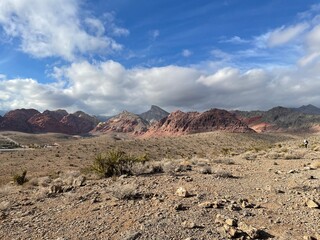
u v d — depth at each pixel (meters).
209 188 11.64
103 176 16.44
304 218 8.05
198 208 8.87
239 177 14.30
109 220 8.38
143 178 14.28
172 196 10.34
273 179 13.54
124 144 84.06
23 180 21.66
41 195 12.19
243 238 6.73
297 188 11.33
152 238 6.84
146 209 9.00
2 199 12.59
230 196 10.26
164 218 8.05
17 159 55.25
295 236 6.86
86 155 60.31
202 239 6.71
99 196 11.11
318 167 16.92
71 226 8.21
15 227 8.54
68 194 11.88
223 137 114.38
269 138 140.62
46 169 40.69
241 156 28.17
